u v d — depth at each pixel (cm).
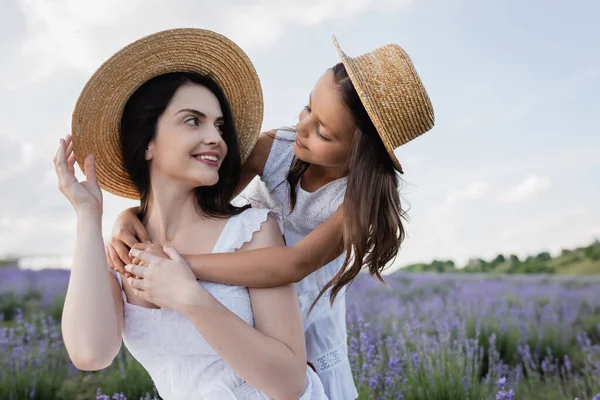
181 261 204
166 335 207
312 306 246
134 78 217
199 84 216
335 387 271
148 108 213
